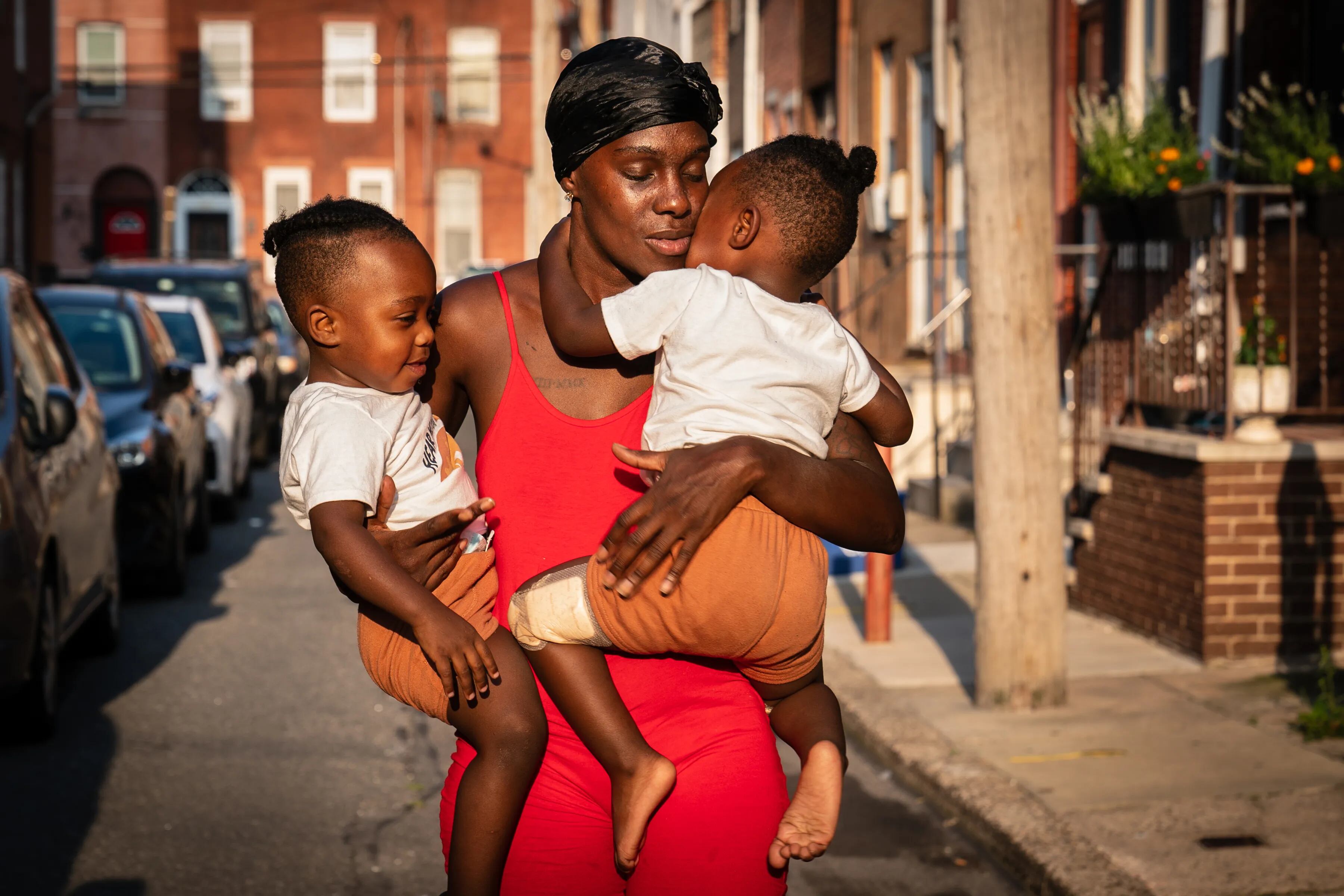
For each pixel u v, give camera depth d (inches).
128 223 1497.3
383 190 1530.5
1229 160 360.8
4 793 215.8
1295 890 166.9
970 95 243.1
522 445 93.3
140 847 194.1
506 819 88.2
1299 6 352.8
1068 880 171.5
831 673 274.5
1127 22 426.3
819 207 90.7
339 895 179.2
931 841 197.8
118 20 1481.3
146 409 360.8
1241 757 216.7
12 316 262.2
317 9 1504.7
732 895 88.2
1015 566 245.3
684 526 82.2
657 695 89.6
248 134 1504.7
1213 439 278.5
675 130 90.1
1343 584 272.7
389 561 86.5
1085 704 249.3
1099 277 332.8
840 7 661.9
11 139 1158.3
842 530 87.5
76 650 301.1
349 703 267.6
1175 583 283.0
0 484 222.7
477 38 1530.5
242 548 440.1
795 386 87.0
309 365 94.7
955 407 510.3
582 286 95.0
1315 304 331.3
